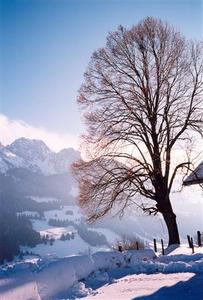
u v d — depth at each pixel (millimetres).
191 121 27484
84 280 15414
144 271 16625
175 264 16359
